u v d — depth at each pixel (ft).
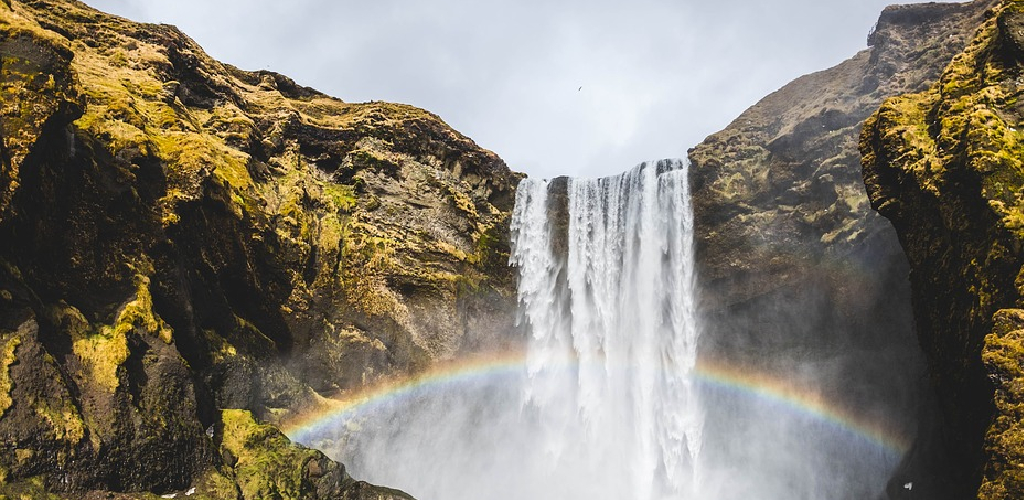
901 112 92.58
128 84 114.01
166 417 82.99
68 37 121.08
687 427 139.23
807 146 131.44
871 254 118.73
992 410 72.33
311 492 93.35
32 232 78.33
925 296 87.71
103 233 88.02
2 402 68.95
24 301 75.05
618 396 143.95
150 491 77.92
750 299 133.18
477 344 138.62
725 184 138.31
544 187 155.84
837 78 143.95
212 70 140.56
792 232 130.00
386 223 136.05
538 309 149.28
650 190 146.30
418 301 132.36
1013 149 76.69
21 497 66.03
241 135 124.67
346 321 123.75
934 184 82.23
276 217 119.03
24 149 73.41
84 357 79.36
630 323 144.66
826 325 126.82
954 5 130.31
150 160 96.43
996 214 73.51
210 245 103.45
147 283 89.66
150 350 85.71
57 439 71.15
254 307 111.65
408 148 148.25
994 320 69.67
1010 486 63.72
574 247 151.74
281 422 108.37
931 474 101.55
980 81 87.30
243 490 86.99
